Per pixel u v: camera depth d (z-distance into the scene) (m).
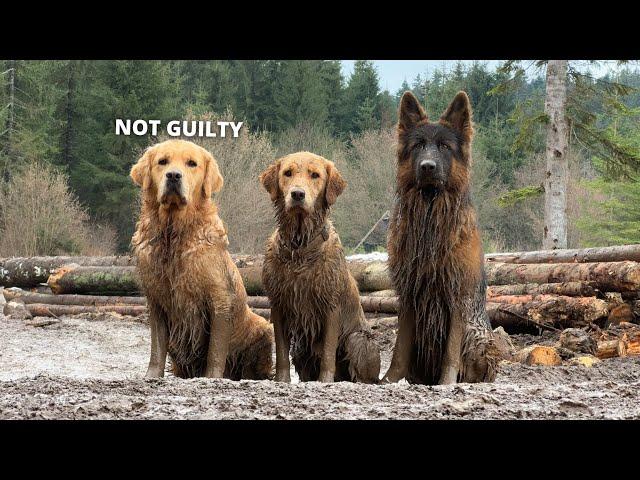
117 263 20.89
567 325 13.65
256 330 10.07
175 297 9.09
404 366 9.41
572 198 47.47
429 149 8.93
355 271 17.61
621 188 39.53
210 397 7.02
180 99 56.84
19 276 21.67
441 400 7.11
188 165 9.08
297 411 6.53
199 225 9.15
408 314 9.40
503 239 52.97
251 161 43.00
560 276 14.52
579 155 50.75
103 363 13.73
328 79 68.69
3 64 53.69
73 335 17.05
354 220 51.94
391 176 52.50
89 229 51.38
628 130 42.06
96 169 52.50
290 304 9.41
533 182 55.97
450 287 9.02
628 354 12.64
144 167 9.23
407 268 9.22
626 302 13.68
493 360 9.16
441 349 9.28
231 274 9.37
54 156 55.19
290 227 9.27
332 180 9.39
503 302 14.45
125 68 53.75
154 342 9.29
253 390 7.40
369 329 10.00
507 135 60.22
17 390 7.31
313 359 9.88
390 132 56.72
